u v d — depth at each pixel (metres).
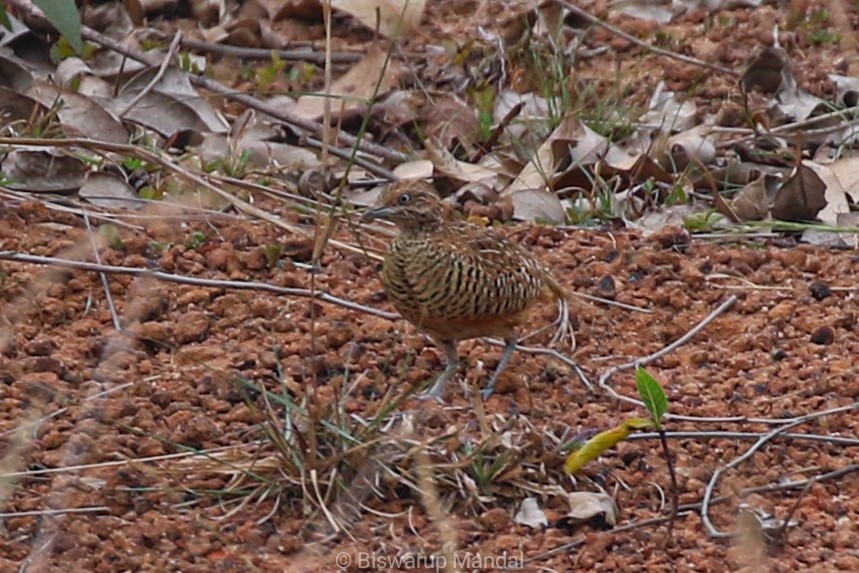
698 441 10.55
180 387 10.83
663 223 14.01
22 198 13.16
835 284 12.88
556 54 16.28
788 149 15.17
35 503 9.63
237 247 12.87
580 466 9.20
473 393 10.66
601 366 11.67
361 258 12.84
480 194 14.11
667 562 9.29
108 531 9.41
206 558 9.24
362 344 11.66
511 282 10.77
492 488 9.75
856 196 14.34
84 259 12.44
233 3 17.95
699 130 15.41
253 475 9.71
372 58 15.85
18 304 11.77
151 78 15.16
